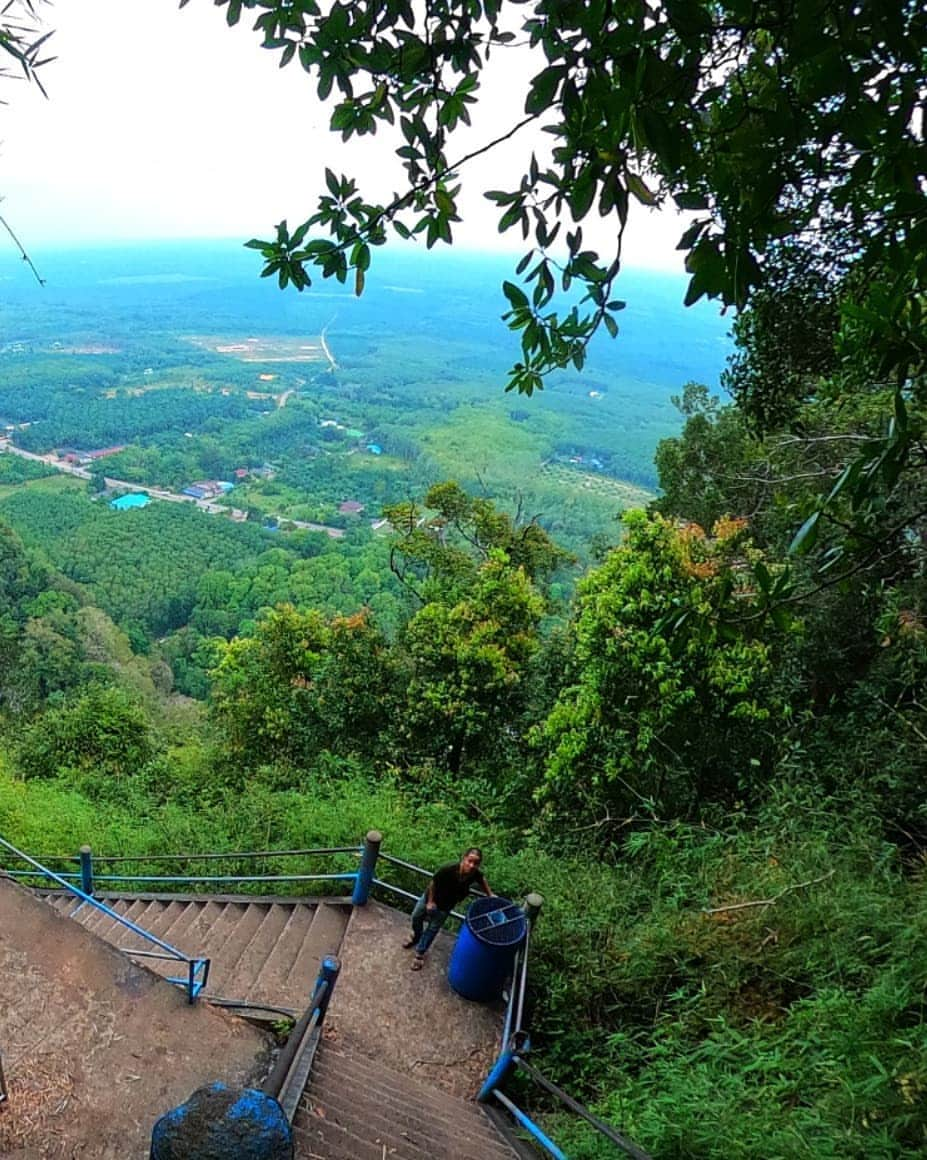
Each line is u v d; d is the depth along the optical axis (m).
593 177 2.13
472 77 2.60
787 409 9.39
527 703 14.31
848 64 1.75
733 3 1.78
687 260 2.08
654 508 19.11
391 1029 5.93
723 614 2.77
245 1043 4.17
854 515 2.94
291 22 2.59
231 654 17.80
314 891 8.19
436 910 6.36
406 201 2.81
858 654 10.66
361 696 15.16
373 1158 4.04
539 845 9.20
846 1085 3.81
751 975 5.60
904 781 8.02
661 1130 3.99
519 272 2.61
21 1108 3.64
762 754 9.65
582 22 1.91
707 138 2.08
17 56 2.05
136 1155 3.54
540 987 6.38
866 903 5.49
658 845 8.02
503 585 14.83
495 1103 5.31
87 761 16.16
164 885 8.95
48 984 4.23
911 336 2.19
